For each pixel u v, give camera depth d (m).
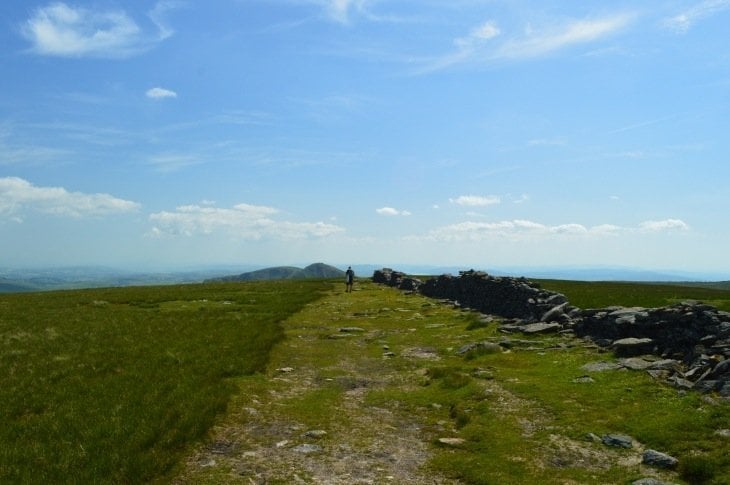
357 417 16.47
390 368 23.61
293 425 15.50
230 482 11.39
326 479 11.65
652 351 20.59
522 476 11.55
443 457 12.96
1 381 19.94
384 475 11.93
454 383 19.33
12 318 39.00
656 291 54.44
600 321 24.64
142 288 80.50
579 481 11.18
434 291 57.50
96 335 30.72
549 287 63.31
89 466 11.80
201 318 38.31
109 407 16.23
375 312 43.34
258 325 34.59
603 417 14.56
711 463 11.09
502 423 14.91
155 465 11.87
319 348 28.06
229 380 20.27
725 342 17.92
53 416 15.56
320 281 93.38
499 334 28.69
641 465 11.70
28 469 11.69
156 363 22.73
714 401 14.29
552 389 17.41
